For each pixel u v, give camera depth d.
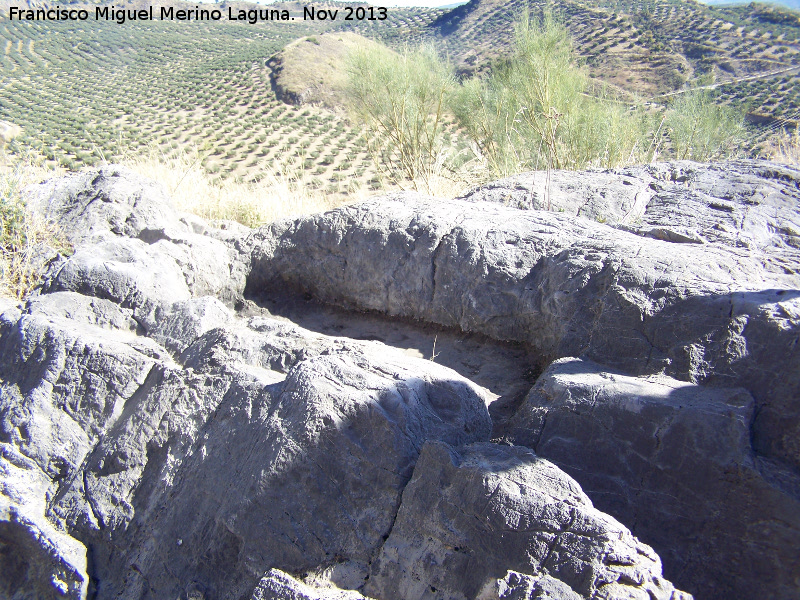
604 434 2.69
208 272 4.70
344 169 30.30
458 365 3.86
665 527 2.48
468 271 4.04
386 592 2.42
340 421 2.70
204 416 3.14
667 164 5.54
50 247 5.18
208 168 28.59
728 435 2.44
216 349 3.41
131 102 55.19
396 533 2.50
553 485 2.31
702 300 2.90
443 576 2.32
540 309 3.71
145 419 3.26
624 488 2.59
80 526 3.15
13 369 3.68
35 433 3.40
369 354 3.18
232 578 2.71
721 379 2.71
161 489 3.04
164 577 2.87
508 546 2.21
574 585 2.01
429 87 8.80
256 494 2.68
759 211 4.46
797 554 2.23
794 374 2.53
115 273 4.06
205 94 58.25
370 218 4.58
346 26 78.12
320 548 2.59
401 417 2.68
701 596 2.36
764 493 2.32
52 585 3.01
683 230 4.02
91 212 5.52
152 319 3.97
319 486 2.66
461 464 2.48
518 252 3.92
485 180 8.10
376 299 4.54
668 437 2.54
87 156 28.48
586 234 3.92
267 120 47.31
